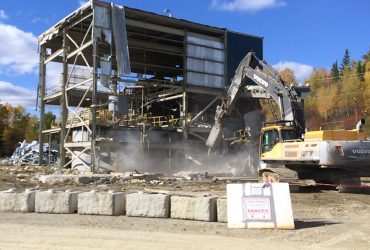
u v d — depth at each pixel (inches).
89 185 1054.4
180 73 2404.0
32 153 2591.0
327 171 904.9
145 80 1868.8
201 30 1931.6
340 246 404.8
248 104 1710.1
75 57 1846.7
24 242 406.6
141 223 527.2
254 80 1145.4
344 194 848.3
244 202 505.0
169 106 2208.4
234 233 466.0
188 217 555.2
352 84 4658.0
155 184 1088.8
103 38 1670.8
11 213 607.2
